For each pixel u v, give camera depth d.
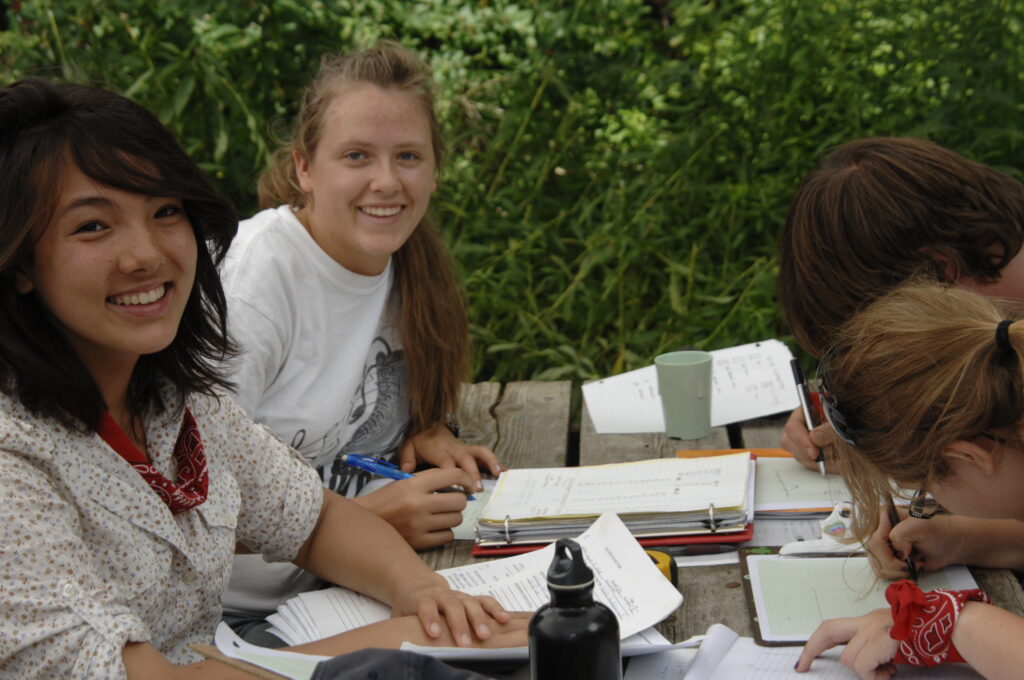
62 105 1.41
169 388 1.65
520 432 2.69
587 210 4.26
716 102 4.48
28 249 1.39
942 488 1.46
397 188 2.31
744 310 3.88
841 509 1.90
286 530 1.84
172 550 1.55
